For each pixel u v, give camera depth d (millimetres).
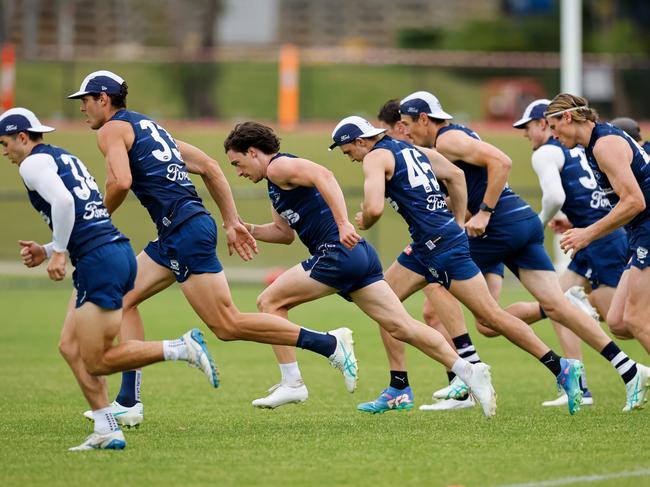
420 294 68188
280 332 26203
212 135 105938
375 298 27328
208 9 138625
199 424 27453
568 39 72438
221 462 22203
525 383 35750
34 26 140125
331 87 117062
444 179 29031
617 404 30531
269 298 27672
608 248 32688
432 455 22797
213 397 32812
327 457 22688
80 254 23047
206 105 116625
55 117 113500
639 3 140125
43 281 74938
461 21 152000
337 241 27156
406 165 27250
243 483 20266
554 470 21141
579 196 32406
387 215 87250
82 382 23641
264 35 153000
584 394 30484
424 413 29406
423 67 119812
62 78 116500
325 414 29250
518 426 26531
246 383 36000
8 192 89812
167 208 25781
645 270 27078
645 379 28031
